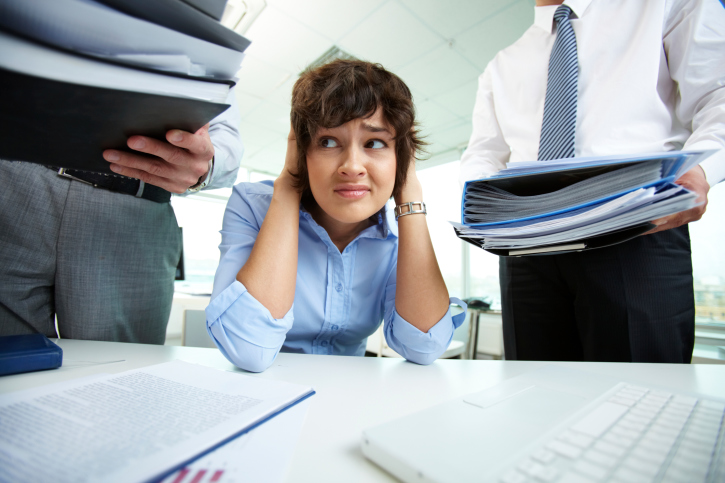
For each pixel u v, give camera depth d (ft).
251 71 10.08
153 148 1.44
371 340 10.37
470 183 1.74
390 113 1.89
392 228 2.76
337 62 2.07
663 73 2.41
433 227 15.51
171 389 1.14
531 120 2.97
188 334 5.83
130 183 2.72
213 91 1.18
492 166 3.18
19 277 2.48
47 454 0.69
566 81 2.56
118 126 1.25
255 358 1.64
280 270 1.91
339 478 0.74
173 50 1.06
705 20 2.12
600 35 2.56
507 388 1.21
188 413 0.95
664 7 2.30
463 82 10.16
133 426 0.84
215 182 2.76
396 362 1.89
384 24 8.27
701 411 0.98
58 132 1.24
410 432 0.85
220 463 0.74
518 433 0.85
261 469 0.74
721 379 1.48
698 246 7.98
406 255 2.15
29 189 2.41
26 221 2.43
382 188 1.94
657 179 1.29
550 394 1.15
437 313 2.01
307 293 2.39
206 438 0.80
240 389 1.18
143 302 2.99
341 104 1.81
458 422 0.92
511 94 3.18
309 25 8.40
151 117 1.19
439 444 0.79
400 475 0.74
